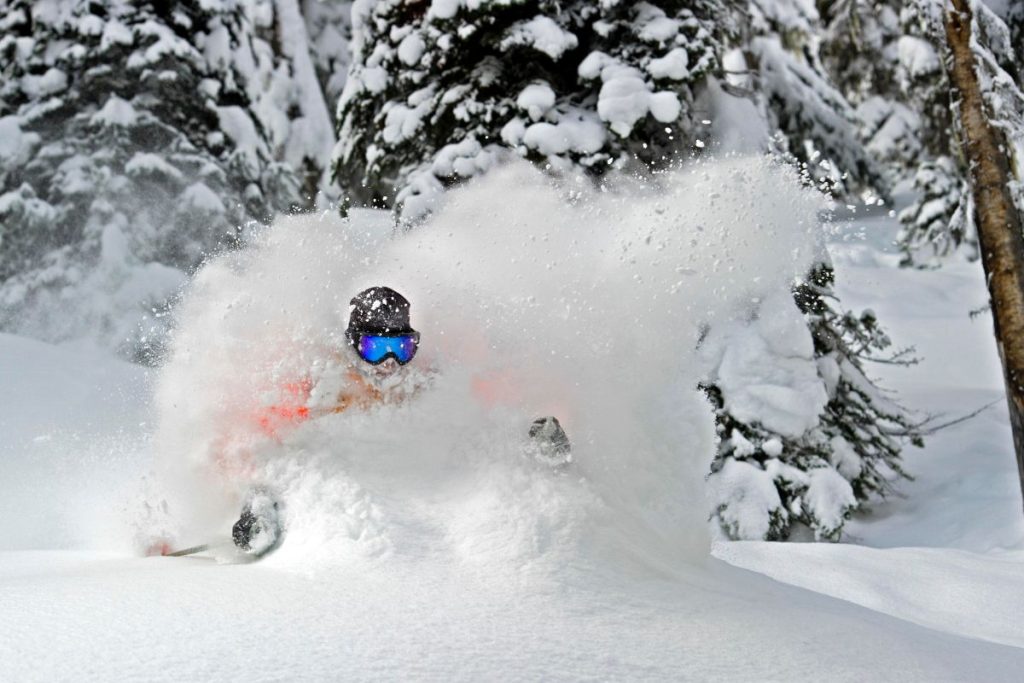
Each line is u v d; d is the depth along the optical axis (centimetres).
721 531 933
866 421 1055
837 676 298
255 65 1945
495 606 313
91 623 288
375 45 1321
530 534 349
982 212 777
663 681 276
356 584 322
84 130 1734
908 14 2380
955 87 786
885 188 1817
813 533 955
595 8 1216
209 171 1742
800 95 1720
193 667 256
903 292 2061
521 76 1209
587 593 331
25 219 1652
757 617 342
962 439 1174
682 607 337
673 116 1126
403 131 1239
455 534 351
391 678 256
